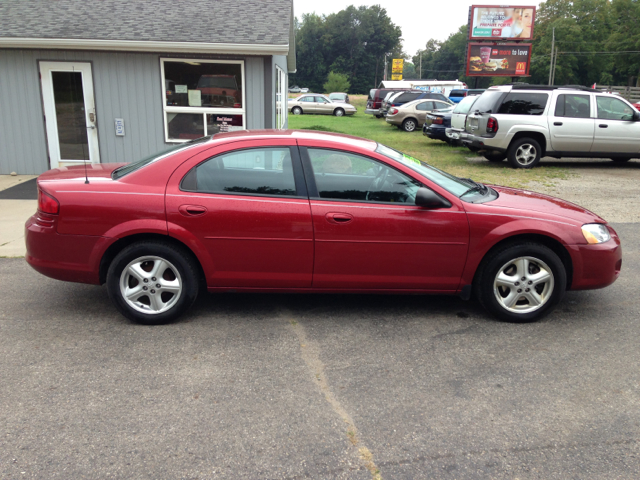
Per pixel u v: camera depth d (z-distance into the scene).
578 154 11.67
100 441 2.62
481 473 2.46
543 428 2.80
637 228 7.10
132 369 3.32
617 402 3.05
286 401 3.01
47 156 10.19
